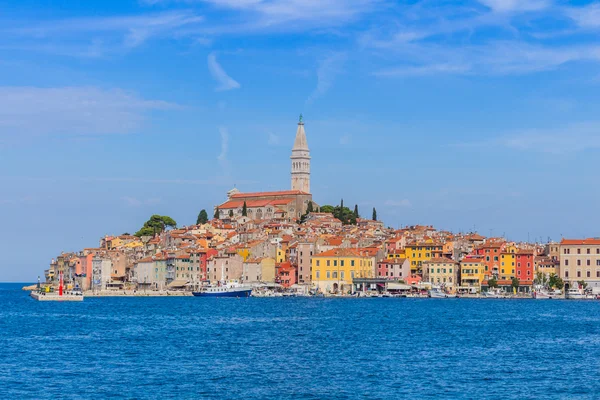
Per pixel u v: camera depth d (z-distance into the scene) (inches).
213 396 4505.4
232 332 7844.5
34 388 4687.5
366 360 5812.0
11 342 6939.0
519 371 5315.0
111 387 4719.5
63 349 6402.6
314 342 6958.7
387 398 4468.5
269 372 5255.9
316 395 4544.8
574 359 5880.9
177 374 5152.6
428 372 5270.7
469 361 5767.7
